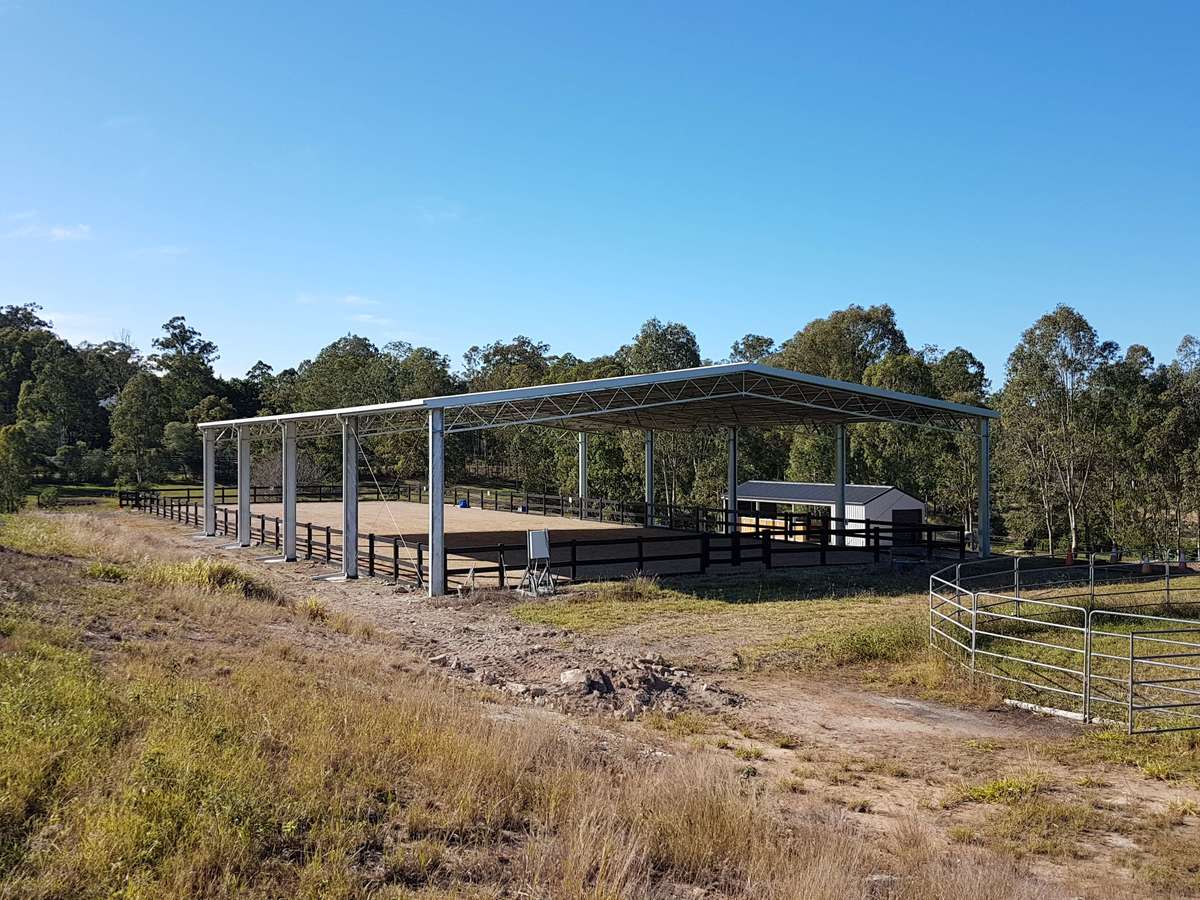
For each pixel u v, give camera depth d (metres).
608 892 4.33
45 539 18.92
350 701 7.44
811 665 12.33
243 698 7.03
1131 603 16.55
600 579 19.61
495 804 5.45
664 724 9.31
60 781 4.77
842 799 7.18
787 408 26.25
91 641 8.73
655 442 45.34
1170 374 37.94
